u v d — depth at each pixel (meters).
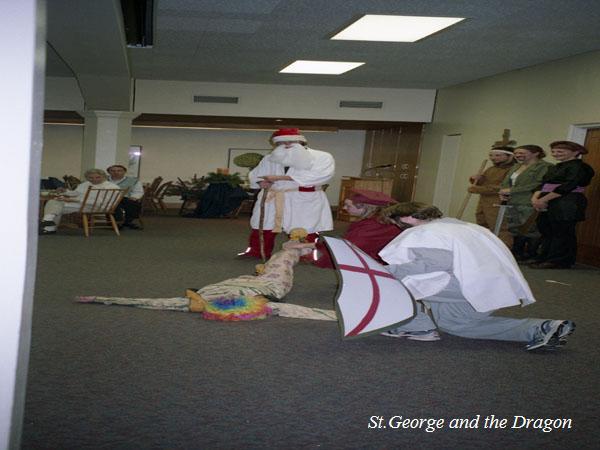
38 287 4.11
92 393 2.35
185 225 9.38
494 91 9.00
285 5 5.64
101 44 6.96
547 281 5.55
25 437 1.97
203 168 14.08
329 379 2.65
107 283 4.38
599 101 6.79
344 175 14.35
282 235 8.41
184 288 4.36
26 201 1.33
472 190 7.51
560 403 2.51
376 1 5.36
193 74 10.02
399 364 2.89
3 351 1.35
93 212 7.18
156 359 2.77
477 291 2.92
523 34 6.32
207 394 2.40
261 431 2.11
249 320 3.50
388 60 8.21
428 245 2.98
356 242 3.78
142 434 2.04
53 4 5.42
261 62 8.74
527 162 6.84
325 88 10.91
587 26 5.83
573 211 6.26
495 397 2.54
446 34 6.51
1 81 1.29
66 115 11.64
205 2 5.60
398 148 12.33
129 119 10.67
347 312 3.02
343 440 2.08
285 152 5.43
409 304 3.01
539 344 3.11
